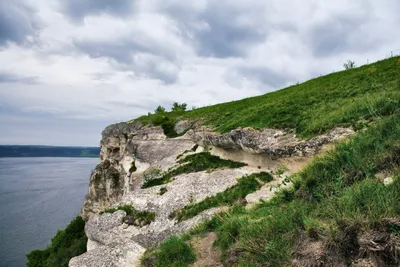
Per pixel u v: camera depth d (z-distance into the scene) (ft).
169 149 85.46
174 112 121.39
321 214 22.09
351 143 29.86
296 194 28.37
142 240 41.70
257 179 49.55
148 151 92.48
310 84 82.12
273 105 67.67
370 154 25.84
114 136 126.31
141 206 52.34
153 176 67.67
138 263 32.55
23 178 450.71
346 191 21.97
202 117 94.07
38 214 227.40
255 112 67.46
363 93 53.21
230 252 25.11
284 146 46.70
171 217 47.57
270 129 54.19
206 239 30.53
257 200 39.04
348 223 18.54
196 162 65.26
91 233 51.39
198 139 73.97
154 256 31.27
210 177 56.03
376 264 16.35
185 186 54.60
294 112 57.72
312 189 26.96
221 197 47.26
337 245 18.24
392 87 49.08
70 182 406.21
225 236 27.04
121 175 109.40
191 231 34.50
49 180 428.15
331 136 41.63
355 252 17.60
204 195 49.83
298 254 19.77
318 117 49.88
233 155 62.59
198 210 46.39
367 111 41.27
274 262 20.56
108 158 127.13
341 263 17.60
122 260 33.76
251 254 22.74
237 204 40.16
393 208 18.15
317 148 42.22
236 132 58.18
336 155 29.01
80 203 265.13
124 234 48.19
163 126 99.91
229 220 29.63
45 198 286.25
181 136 88.99
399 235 16.53
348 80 65.92
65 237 113.29
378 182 21.47
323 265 18.17
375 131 29.07
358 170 25.02
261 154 52.95
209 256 26.94
